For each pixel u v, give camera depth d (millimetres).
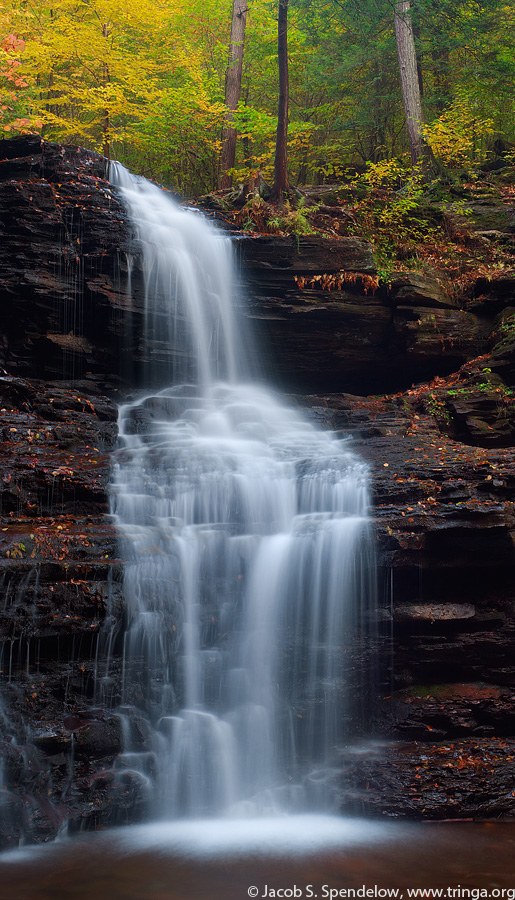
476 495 9008
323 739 8164
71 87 19516
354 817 7141
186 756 7535
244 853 6172
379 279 13883
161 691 7645
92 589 7199
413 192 17422
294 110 23719
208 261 13578
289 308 13625
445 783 7270
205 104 19562
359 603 8570
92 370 12398
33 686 6840
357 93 23141
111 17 19969
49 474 8516
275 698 8156
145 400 12086
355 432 12000
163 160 21953
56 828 6430
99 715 7059
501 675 8484
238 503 9422
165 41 21703
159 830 6770
